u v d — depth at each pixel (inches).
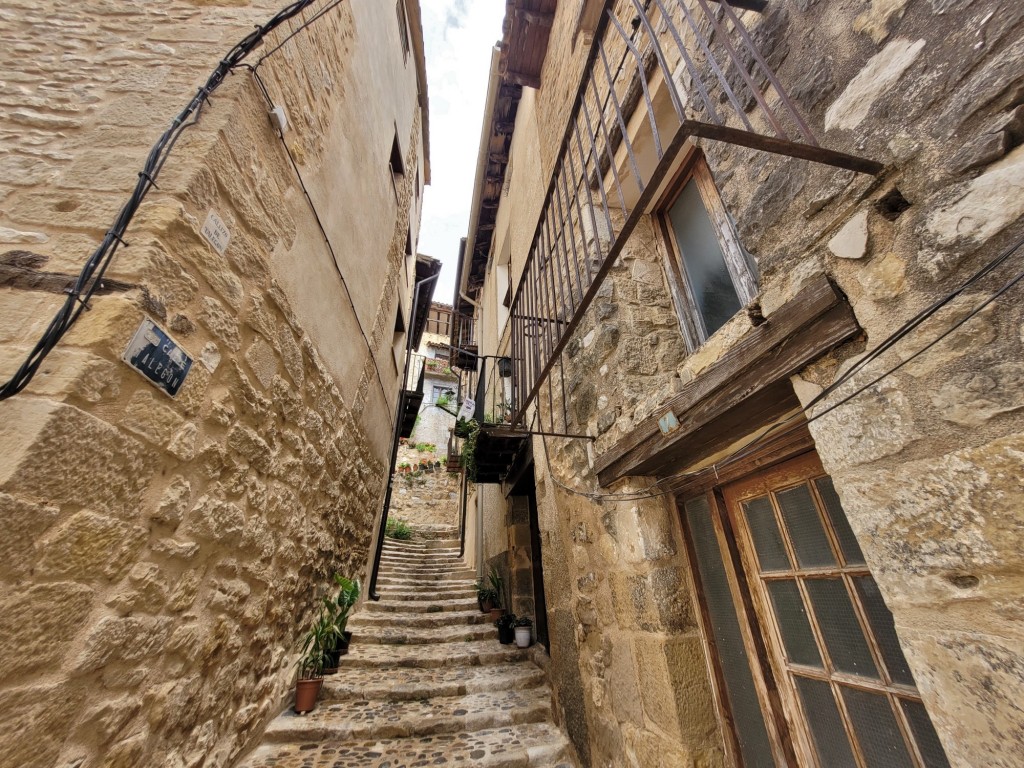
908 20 31.7
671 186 87.0
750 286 64.0
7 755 36.4
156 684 56.2
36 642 39.2
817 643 47.9
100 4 75.6
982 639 24.0
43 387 42.3
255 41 71.9
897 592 29.1
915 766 37.6
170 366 55.1
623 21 94.3
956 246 26.7
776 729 50.6
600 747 78.3
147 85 68.5
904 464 29.1
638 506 70.1
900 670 39.4
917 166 29.9
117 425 47.8
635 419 69.5
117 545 48.3
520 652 147.8
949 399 26.6
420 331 304.7
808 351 37.0
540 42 162.1
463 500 340.8
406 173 221.5
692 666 60.7
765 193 44.3
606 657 77.9
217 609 70.2
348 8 124.8
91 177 58.2
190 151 61.9
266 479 84.5
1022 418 23.1
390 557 287.9
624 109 88.1
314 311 103.8
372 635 153.6
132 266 50.9
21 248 51.3
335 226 115.8
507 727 103.3
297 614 108.7
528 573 177.0
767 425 50.6
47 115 63.0
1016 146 24.7
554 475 108.5
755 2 46.8
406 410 265.4
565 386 104.0
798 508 51.3
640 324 81.0
